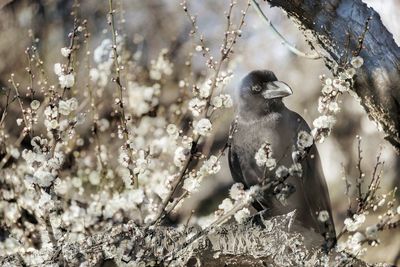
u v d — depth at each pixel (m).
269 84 11.12
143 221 9.72
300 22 8.54
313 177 10.75
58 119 9.57
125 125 9.59
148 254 8.46
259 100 11.08
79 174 12.34
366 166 15.26
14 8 16.53
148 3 19.67
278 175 9.22
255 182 11.22
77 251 8.51
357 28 8.27
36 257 8.79
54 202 9.28
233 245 8.57
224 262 8.47
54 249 8.77
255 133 11.03
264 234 8.68
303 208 10.65
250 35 17.22
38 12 16.48
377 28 8.32
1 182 11.30
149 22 18.00
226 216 8.59
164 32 17.91
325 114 8.99
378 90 8.35
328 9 8.30
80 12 17.02
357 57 8.17
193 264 8.45
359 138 8.85
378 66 8.30
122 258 8.40
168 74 15.48
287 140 10.94
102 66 13.09
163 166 12.54
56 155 9.24
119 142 13.75
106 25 16.78
